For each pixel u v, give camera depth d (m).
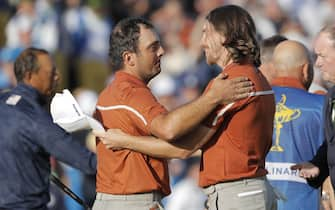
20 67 23.80
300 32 53.56
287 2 54.41
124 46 21.38
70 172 35.66
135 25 21.42
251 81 20.50
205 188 21.08
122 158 21.06
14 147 22.92
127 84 21.19
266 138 21.02
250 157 20.62
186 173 37.88
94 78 50.28
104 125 21.44
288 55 24.42
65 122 21.14
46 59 23.97
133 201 21.09
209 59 21.00
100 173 21.64
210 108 19.98
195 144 20.44
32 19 49.81
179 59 51.06
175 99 47.41
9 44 49.75
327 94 22.67
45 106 24.17
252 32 20.75
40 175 23.20
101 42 50.94
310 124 24.03
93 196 35.88
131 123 20.95
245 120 20.45
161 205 21.36
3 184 22.91
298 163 23.92
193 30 54.31
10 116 23.05
